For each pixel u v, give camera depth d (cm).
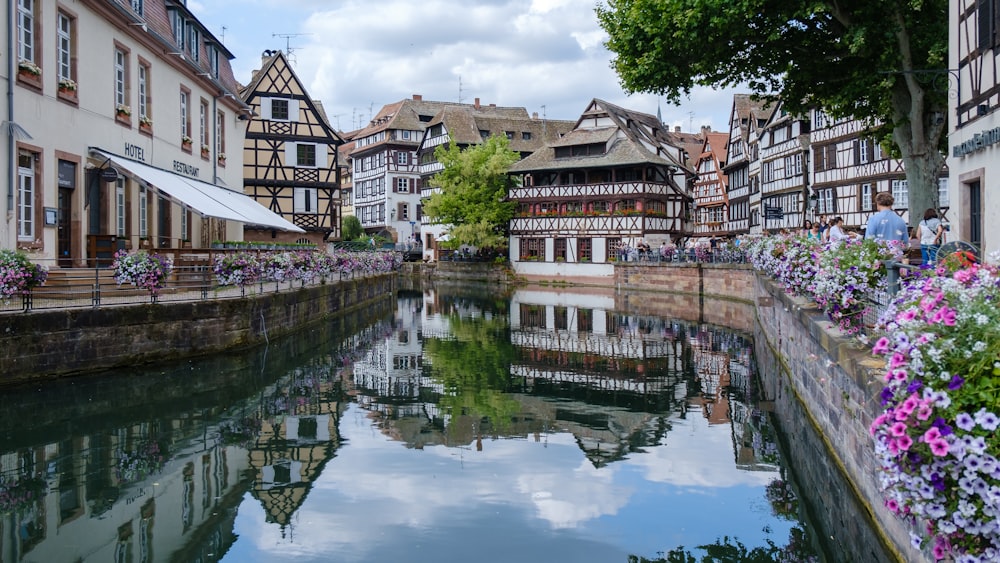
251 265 1745
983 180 1236
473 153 5425
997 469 387
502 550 704
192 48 2556
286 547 706
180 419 1170
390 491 867
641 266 4272
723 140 6238
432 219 5791
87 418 1148
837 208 3734
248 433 1108
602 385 1523
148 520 770
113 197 1962
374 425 1173
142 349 1468
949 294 462
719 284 3609
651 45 1759
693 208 6181
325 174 4259
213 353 1617
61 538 721
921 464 418
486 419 1226
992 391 405
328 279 2667
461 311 3180
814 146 3928
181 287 1803
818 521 775
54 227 1661
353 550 700
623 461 990
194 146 2584
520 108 7694
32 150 1568
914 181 1664
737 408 1312
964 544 417
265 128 4162
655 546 714
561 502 834
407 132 7331
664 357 1892
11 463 946
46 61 1625
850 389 774
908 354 437
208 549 696
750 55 1780
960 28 1357
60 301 1470
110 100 1927
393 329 2480
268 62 4181
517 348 2053
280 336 1950
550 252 5262
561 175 5278
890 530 629
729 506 822
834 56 1708
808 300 1266
